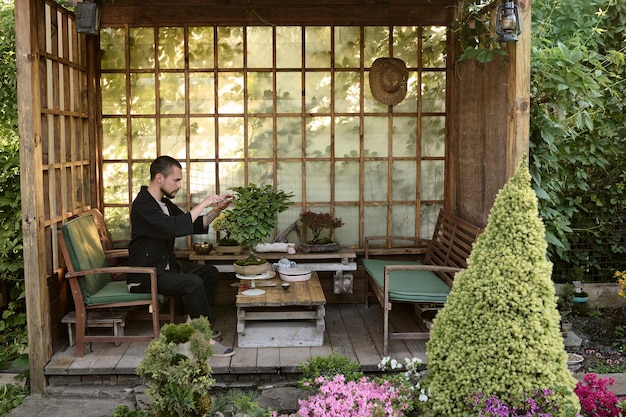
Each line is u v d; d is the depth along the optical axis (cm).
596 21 536
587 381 327
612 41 559
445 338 315
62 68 470
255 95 554
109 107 549
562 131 475
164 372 305
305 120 558
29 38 386
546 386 294
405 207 571
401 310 541
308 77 555
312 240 546
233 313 535
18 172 521
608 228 598
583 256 596
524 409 288
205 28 546
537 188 484
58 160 455
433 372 325
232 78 552
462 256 462
